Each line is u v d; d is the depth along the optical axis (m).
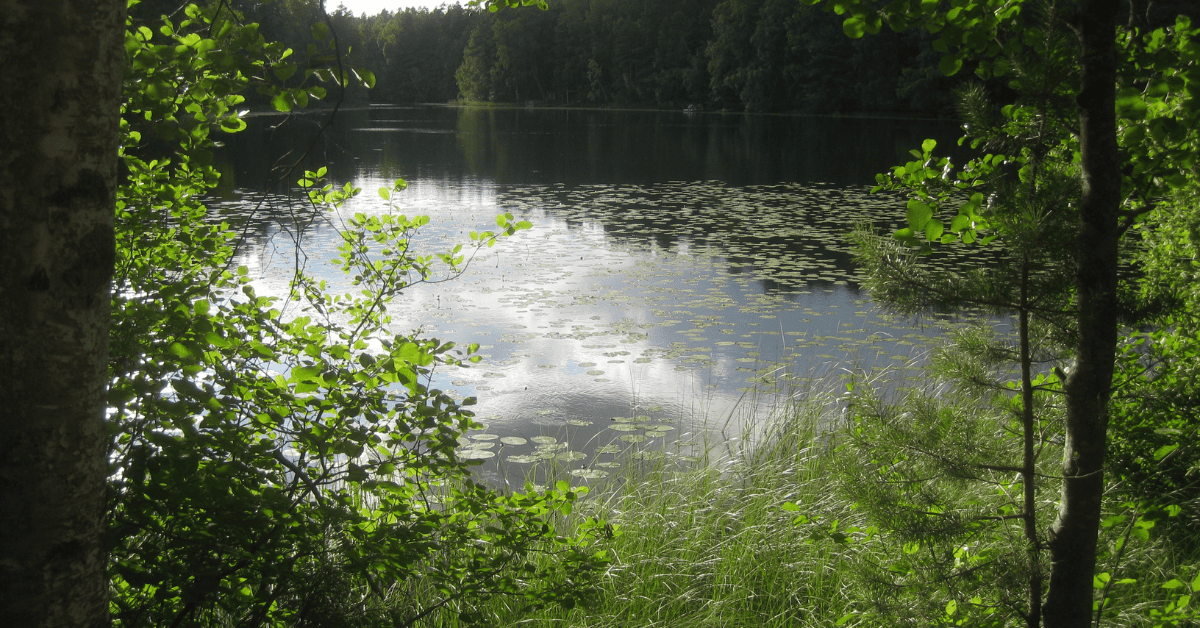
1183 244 3.24
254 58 2.10
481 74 81.19
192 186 2.66
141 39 2.08
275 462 2.08
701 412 5.55
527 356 6.64
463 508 2.25
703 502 3.85
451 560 2.30
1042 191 1.87
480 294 8.61
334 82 2.11
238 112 2.34
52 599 1.33
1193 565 2.77
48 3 1.21
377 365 2.13
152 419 1.90
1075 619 1.94
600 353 6.75
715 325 7.58
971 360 2.05
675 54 62.62
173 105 2.18
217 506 1.84
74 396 1.30
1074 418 1.93
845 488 2.16
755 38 50.56
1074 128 1.94
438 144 31.48
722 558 3.32
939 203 2.21
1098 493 1.92
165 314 1.95
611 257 10.80
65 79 1.23
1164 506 2.49
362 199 16.31
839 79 48.66
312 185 2.64
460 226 13.19
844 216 14.67
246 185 16.30
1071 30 1.93
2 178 1.22
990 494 3.04
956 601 2.03
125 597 1.96
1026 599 2.03
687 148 30.00
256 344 2.09
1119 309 1.86
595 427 5.32
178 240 2.55
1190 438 2.55
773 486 4.03
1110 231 1.84
